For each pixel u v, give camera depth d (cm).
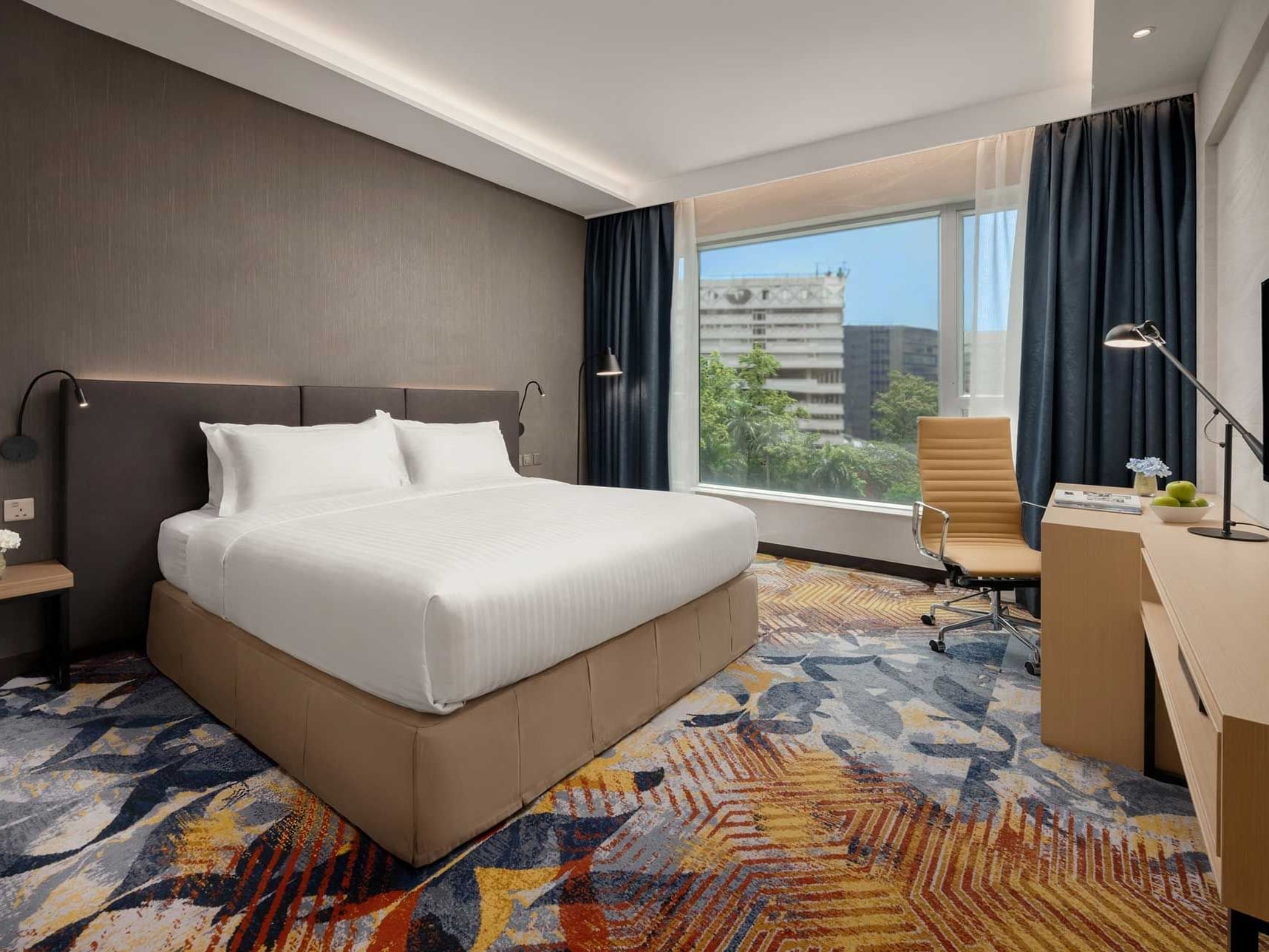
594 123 388
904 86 340
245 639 216
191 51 284
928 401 421
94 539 271
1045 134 346
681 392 495
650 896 146
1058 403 346
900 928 136
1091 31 289
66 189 267
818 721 229
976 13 278
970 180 383
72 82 267
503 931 136
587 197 478
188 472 297
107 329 280
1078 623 204
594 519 245
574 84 341
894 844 163
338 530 224
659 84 341
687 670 248
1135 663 196
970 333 398
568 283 518
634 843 164
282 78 308
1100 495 263
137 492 282
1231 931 92
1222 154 282
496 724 170
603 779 193
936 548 314
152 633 272
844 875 152
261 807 177
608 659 210
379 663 165
